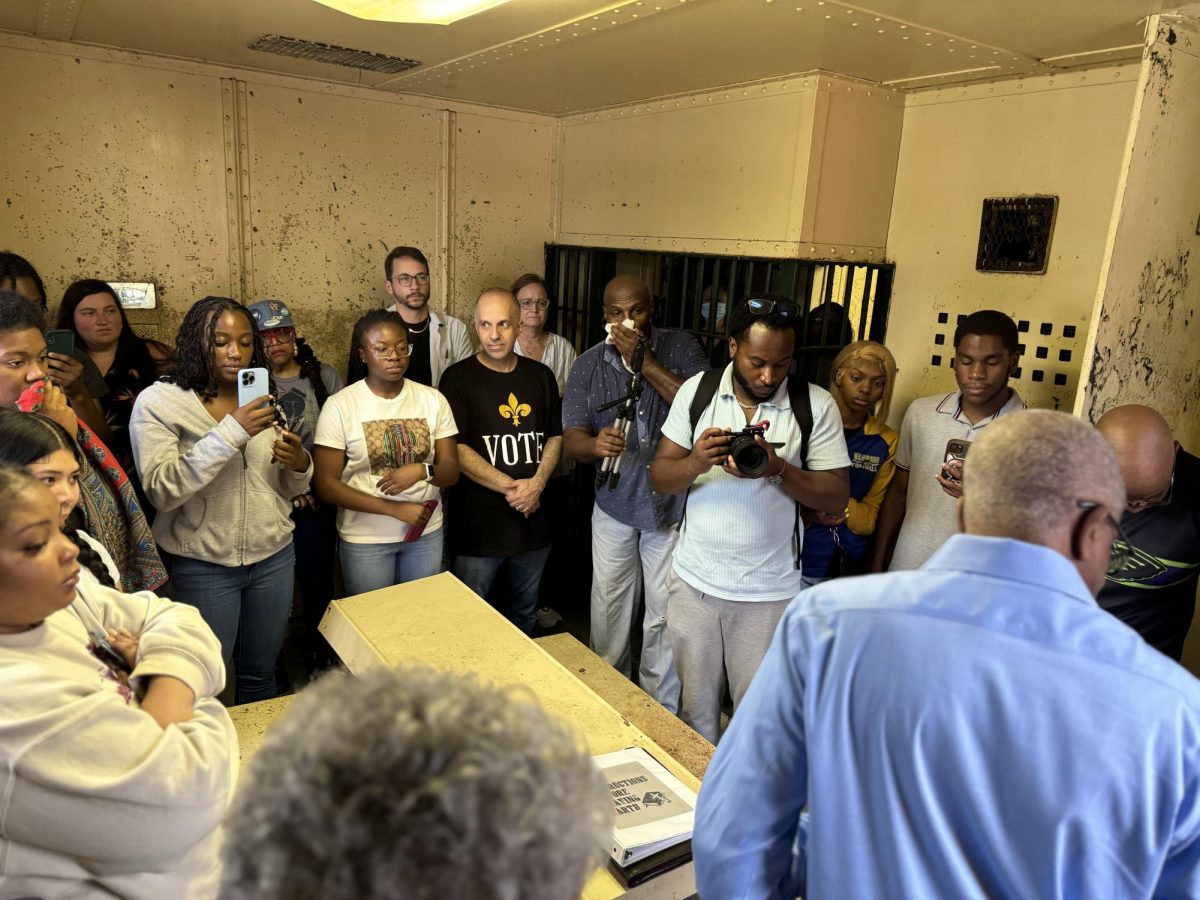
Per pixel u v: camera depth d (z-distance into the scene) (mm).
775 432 1992
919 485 2318
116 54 2906
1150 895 724
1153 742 702
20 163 2840
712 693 2164
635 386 2445
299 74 3209
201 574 2059
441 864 400
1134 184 1718
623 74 2824
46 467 1186
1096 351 1779
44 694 848
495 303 2656
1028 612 758
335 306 3596
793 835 920
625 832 1170
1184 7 1698
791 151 2715
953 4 1850
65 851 865
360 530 2412
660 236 3357
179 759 914
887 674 776
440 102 3588
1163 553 1584
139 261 3133
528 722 476
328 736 438
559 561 3805
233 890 432
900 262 2938
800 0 1882
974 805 740
